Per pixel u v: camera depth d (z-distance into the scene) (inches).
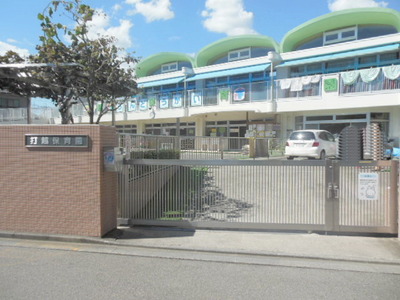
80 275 161.6
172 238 220.4
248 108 781.3
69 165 219.3
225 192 250.4
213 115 960.9
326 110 759.1
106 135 224.8
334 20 759.7
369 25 764.6
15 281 153.7
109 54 313.1
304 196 235.5
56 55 288.0
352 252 194.1
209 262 181.6
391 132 684.1
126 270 168.9
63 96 339.6
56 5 277.3
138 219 247.1
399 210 214.5
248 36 901.8
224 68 912.3
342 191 227.0
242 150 588.4
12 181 226.2
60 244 212.1
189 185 252.7
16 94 362.3
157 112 943.7
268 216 241.1
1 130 226.7
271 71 770.2
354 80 654.5
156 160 242.8
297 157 602.5
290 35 823.1
